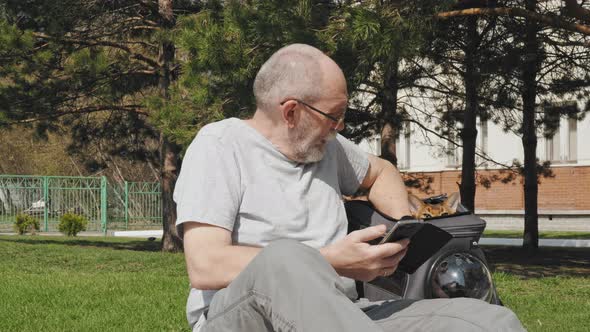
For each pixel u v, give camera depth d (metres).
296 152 2.61
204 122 9.06
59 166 33.94
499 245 17.12
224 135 2.57
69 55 14.02
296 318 1.95
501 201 23.78
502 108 14.15
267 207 2.56
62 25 13.81
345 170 3.02
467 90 12.95
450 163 24.12
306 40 7.64
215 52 8.05
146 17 14.78
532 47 11.99
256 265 2.08
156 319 5.87
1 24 13.20
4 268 11.53
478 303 2.32
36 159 34.41
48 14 13.82
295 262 2.01
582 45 11.56
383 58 7.69
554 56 12.70
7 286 7.96
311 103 2.57
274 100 2.60
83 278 8.90
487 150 23.62
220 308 2.23
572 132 22.58
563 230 22.55
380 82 11.23
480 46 12.48
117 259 13.34
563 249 15.63
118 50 15.15
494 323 2.20
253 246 2.56
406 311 2.39
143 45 15.50
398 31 7.36
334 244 2.39
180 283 8.20
